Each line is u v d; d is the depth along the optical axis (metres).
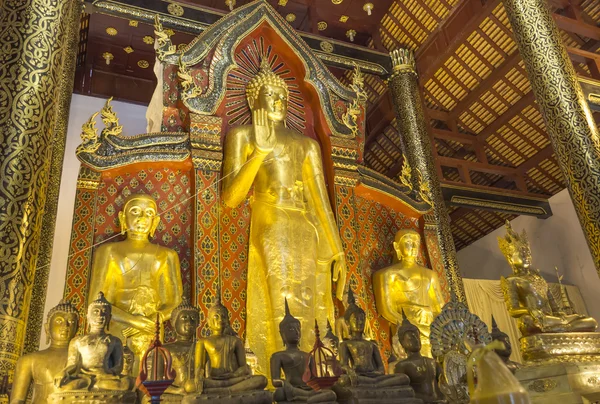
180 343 4.89
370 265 8.51
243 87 8.52
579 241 13.23
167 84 8.05
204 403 3.86
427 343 7.54
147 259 6.52
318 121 8.87
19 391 4.30
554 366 5.62
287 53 9.01
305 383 4.41
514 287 7.31
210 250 7.05
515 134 14.23
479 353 2.90
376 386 4.45
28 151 4.82
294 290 6.91
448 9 12.60
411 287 7.97
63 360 4.44
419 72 13.19
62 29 5.45
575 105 8.13
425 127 11.18
